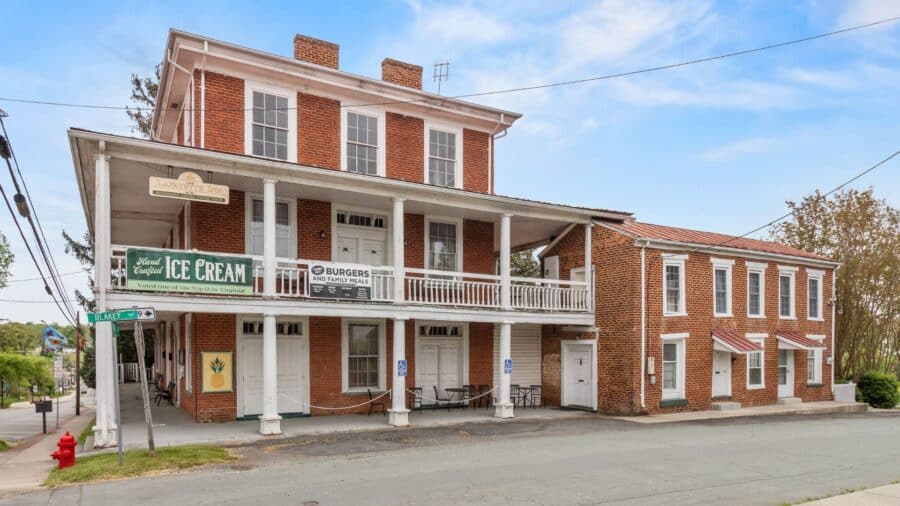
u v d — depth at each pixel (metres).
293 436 15.02
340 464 11.87
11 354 37.53
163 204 18.61
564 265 22.72
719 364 22.55
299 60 18.73
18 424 26.12
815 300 26.34
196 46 17.03
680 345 21.30
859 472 11.54
